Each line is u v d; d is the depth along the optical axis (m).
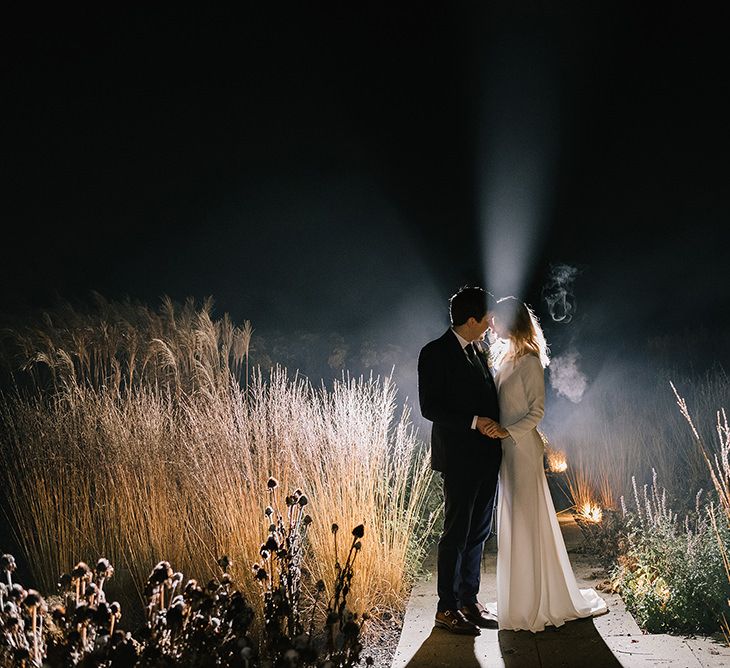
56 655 2.89
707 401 9.20
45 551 5.86
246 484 5.40
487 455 4.87
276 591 3.86
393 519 5.99
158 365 9.21
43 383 9.59
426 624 5.10
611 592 5.60
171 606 3.06
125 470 5.92
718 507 6.09
